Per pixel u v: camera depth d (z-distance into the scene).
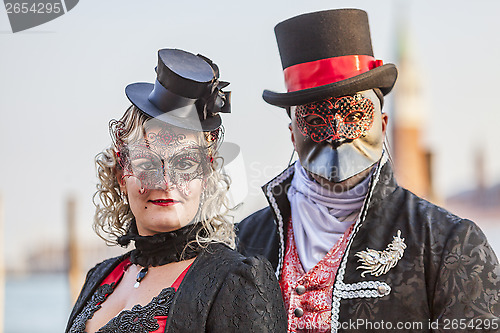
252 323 1.41
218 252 1.56
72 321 1.73
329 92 2.06
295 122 2.16
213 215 1.63
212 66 1.70
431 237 2.02
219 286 1.46
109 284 1.69
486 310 1.91
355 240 2.09
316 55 2.17
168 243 1.58
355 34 2.17
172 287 1.52
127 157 1.61
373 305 1.99
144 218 1.58
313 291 2.08
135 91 1.67
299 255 2.16
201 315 1.43
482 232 2.04
